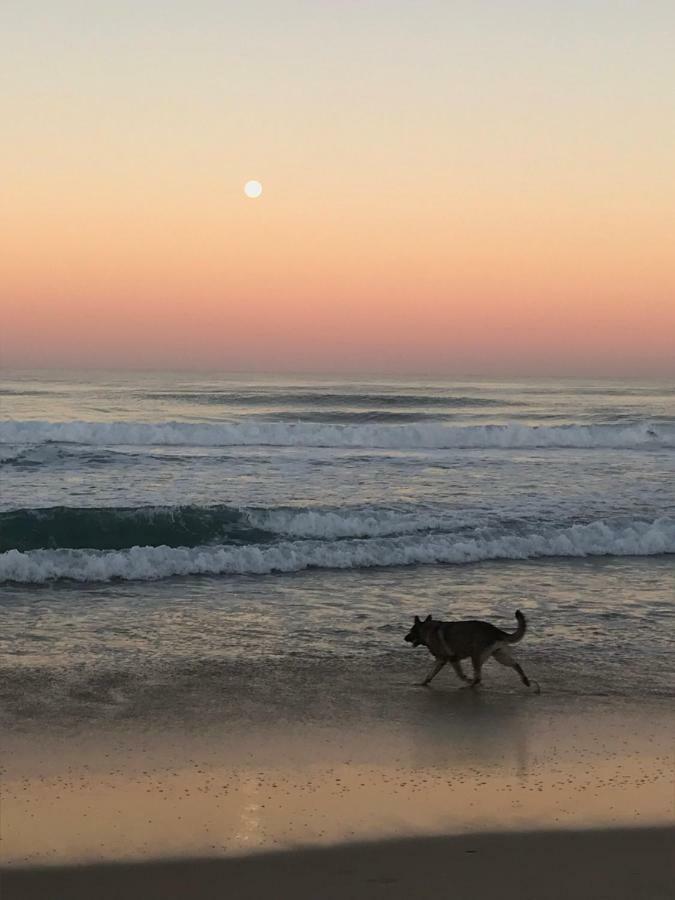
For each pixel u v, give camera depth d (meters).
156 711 8.62
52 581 13.38
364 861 6.12
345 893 5.77
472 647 9.43
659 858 6.19
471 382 104.38
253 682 9.46
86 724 8.27
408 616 11.87
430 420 44.34
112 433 27.91
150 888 5.79
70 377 108.88
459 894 5.77
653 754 7.82
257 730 8.23
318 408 51.28
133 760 7.55
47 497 18.47
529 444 28.89
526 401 59.28
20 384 80.94
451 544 15.32
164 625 11.33
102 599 12.46
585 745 8.00
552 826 6.57
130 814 6.66
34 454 23.39
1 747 7.73
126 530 16.08
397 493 19.59
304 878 5.92
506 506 18.34
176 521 16.19
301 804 6.85
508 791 7.10
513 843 6.35
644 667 10.03
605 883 5.89
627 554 15.72
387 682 9.56
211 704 8.83
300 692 9.21
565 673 9.84
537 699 9.11
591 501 19.06
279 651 10.45
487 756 7.75
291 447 27.36
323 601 12.52
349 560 14.60
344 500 18.70
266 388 73.38
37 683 9.26
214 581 13.55
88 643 10.58
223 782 7.19
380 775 7.36
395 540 15.32
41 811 6.67
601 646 10.72
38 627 11.14
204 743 7.93
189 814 6.68
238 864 6.06
